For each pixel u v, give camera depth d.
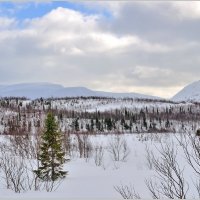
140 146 36.94
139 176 19.41
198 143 8.68
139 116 148.00
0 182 14.88
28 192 13.23
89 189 15.23
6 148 24.66
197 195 10.36
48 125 20.31
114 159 31.36
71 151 34.44
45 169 19.42
